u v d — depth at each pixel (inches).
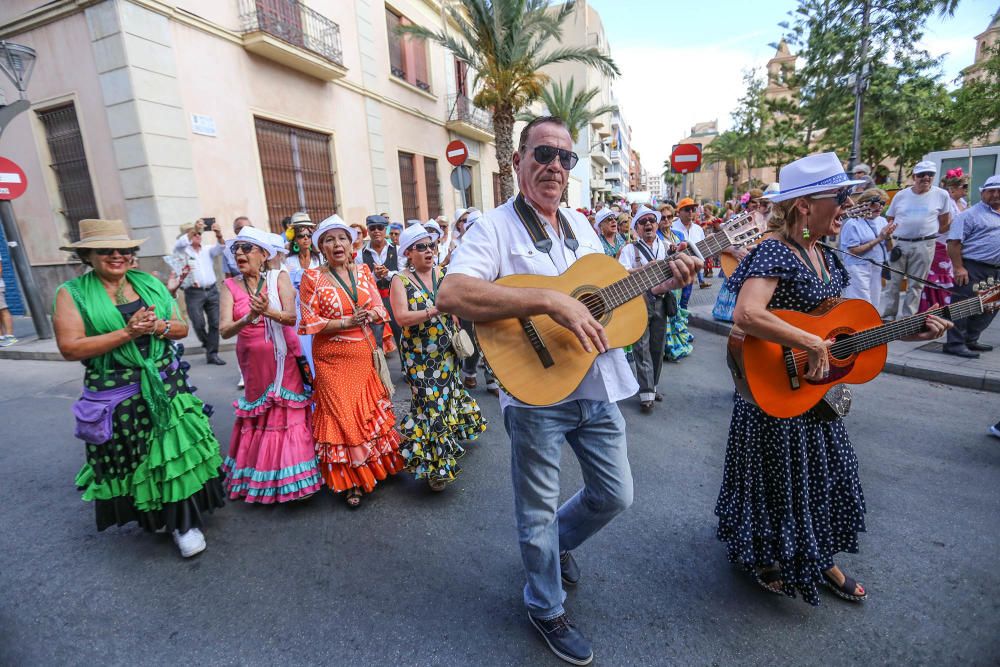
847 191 75.9
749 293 78.8
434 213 638.5
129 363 101.0
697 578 98.0
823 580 92.8
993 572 96.3
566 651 80.0
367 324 126.6
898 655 79.2
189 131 324.5
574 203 1328.7
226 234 349.7
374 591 97.7
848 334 84.7
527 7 519.2
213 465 112.6
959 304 90.3
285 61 384.5
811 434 86.7
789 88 970.1
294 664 81.5
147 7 297.7
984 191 208.1
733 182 1955.0
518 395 75.5
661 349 188.1
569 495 130.5
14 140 353.4
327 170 446.6
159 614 93.0
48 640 87.7
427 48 608.1
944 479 129.7
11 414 203.6
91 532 120.3
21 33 320.2
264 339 127.2
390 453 137.9
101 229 95.0
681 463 145.1
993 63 729.0
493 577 101.0
